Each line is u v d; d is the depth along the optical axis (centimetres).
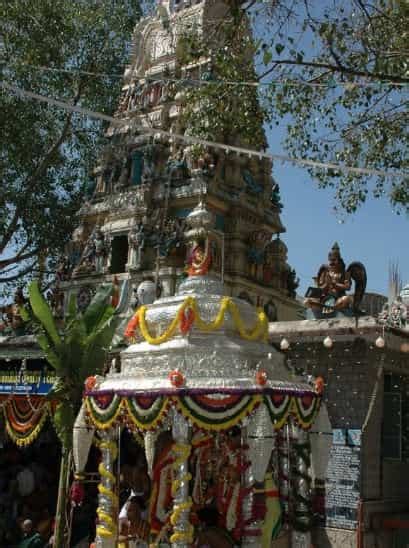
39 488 1567
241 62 1212
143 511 824
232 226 2038
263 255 2103
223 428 658
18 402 1519
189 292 788
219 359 708
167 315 756
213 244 1925
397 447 1286
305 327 1261
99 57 2200
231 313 748
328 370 1304
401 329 1231
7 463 1733
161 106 2164
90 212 2238
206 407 662
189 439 740
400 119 1274
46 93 2156
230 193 2066
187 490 687
